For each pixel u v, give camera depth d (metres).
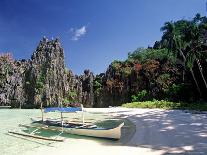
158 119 30.28
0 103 76.00
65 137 22.14
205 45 54.31
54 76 77.00
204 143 15.71
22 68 83.19
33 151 17.52
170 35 55.22
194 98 54.97
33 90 75.19
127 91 69.69
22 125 30.30
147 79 66.25
